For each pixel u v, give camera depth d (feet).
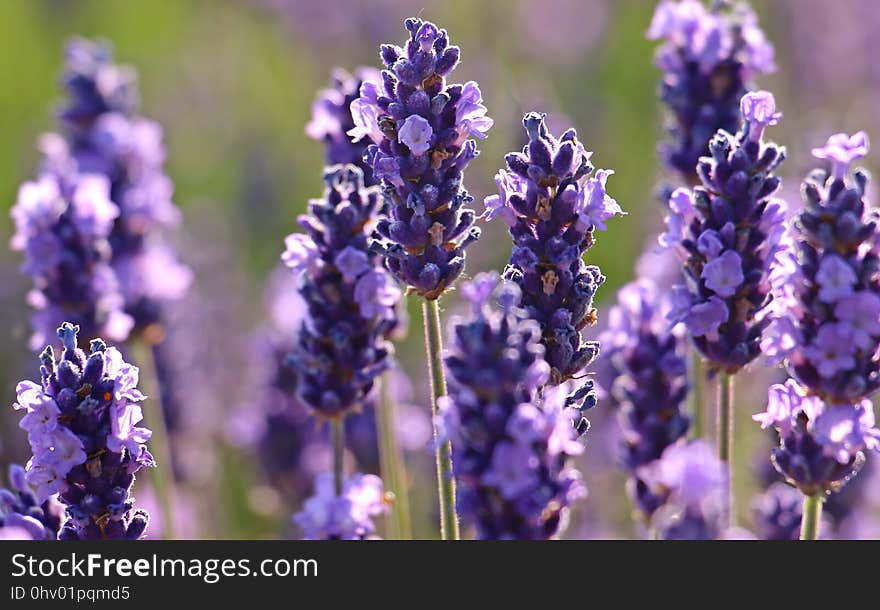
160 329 29.99
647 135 51.67
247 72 61.57
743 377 33.19
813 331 15.97
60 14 65.57
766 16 51.75
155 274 31.71
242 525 38.75
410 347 38.75
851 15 50.52
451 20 58.03
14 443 33.47
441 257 18.02
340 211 18.45
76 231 25.82
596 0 56.59
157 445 29.01
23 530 16.53
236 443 35.83
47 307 26.23
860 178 15.53
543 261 17.12
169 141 58.18
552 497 13.73
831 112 48.75
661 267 29.32
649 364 20.65
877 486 27.66
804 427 16.85
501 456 13.07
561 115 45.57
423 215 17.63
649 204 44.14
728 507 18.90
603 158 47.34
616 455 21.72
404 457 31.99
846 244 15.42
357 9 58.59
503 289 13.74
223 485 39.32
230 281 47.24
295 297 33.91
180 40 65.41
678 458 13.80
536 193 17.10
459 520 17.56
